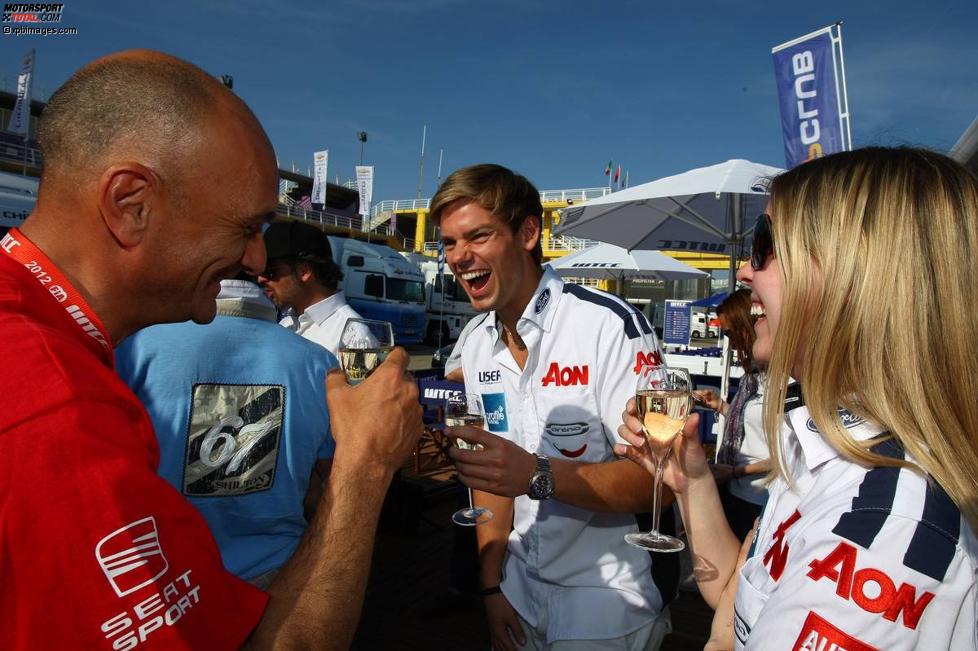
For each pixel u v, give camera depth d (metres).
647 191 5.24
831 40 4.79
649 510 1.50
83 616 0.57
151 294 0.80
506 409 1.82
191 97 0.77
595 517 1.60
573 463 1.44
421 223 38.78
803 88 4.92
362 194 35.66
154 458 0.73
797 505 0.82
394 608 3.45
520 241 1.69
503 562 1.79
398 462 0.90
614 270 11.84
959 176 0.76
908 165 0.77
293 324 3.26
